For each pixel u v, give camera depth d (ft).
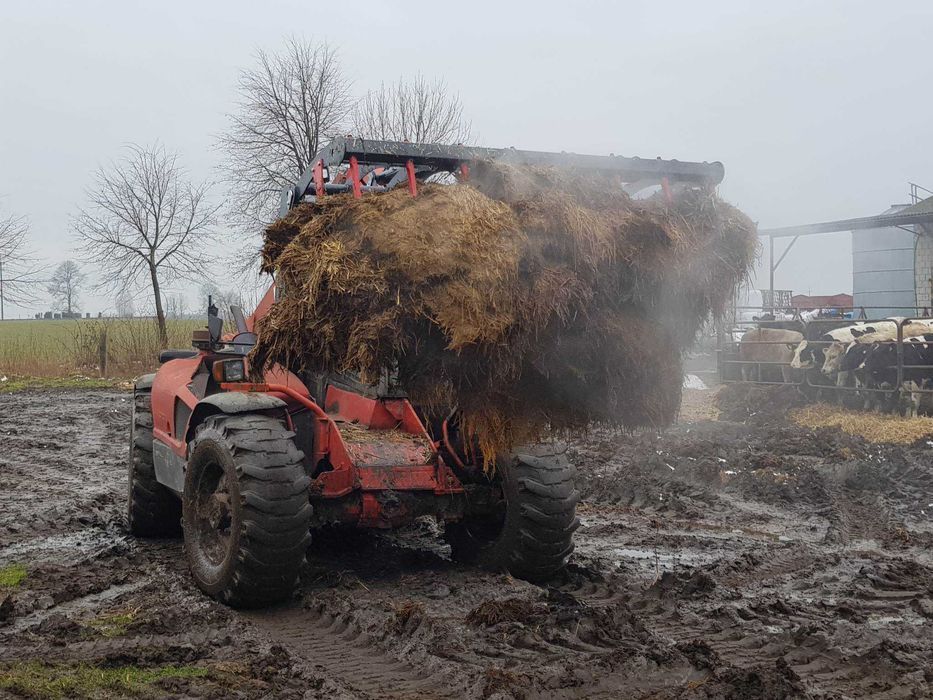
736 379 59.41
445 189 17.42
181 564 22.35
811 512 30.04
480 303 16.22
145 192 84.28
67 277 287.89
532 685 14.11
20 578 20.99
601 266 17.51
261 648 16.16
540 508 20.04
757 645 16.53
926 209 112.57
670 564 23.20
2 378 79.82
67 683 14.12
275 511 17.88
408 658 15.65
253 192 70.18
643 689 14.33
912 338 49.93
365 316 16.55
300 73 69.62
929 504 30.91
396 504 19.62
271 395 20.01
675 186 20.26
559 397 18.37
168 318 91.20
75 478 36.19
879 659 15.56
